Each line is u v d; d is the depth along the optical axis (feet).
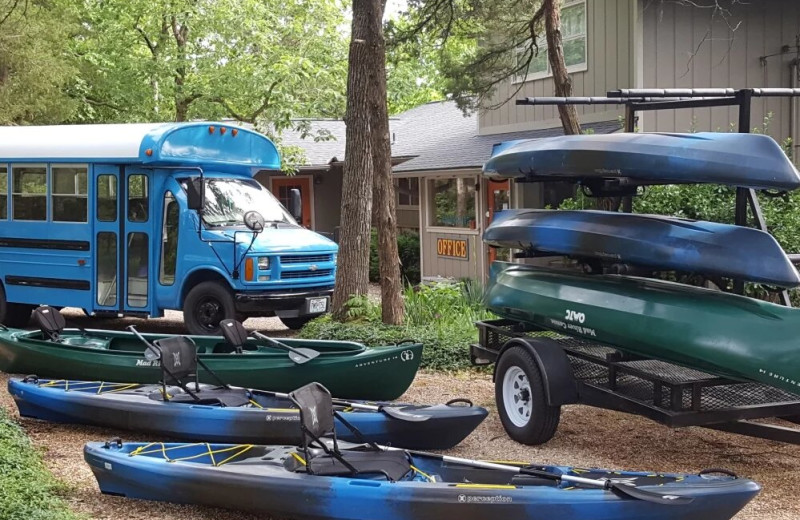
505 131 65.46
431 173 64.64
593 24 55.42
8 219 47.75
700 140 23.36
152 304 43.88
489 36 52.90
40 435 27.35
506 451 25.21
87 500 21.21
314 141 86.38
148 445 21.80
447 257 67.51
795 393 20.22
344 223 44.62
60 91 75.00
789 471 23.25
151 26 80.48
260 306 42.42
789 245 38.19
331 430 19.25
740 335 21.20
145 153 42.52
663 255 23.31
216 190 44.32
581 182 28.50
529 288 27.50
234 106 82.07
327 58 79.15
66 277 45.85
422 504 17.63
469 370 36.40
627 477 18.54
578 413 29.63
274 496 18.86
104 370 30.96
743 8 54.34
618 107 54.03
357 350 29.25
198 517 20.13
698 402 21.81
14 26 65.92
